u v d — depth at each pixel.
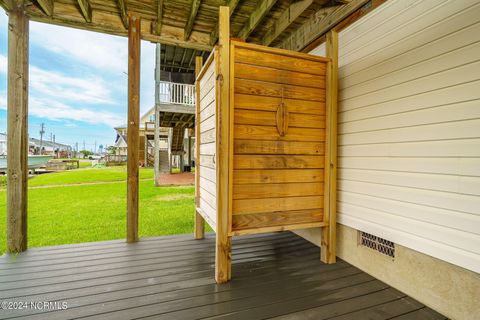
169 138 12.88
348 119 2.35
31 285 1.85
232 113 1.96
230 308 1.61
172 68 10.66
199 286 1.87
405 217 1.82
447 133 1.56
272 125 2.12
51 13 2.68
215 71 1.98
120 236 3.11
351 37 2.31
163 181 8.73
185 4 2.81
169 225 3.62
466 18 1.47
